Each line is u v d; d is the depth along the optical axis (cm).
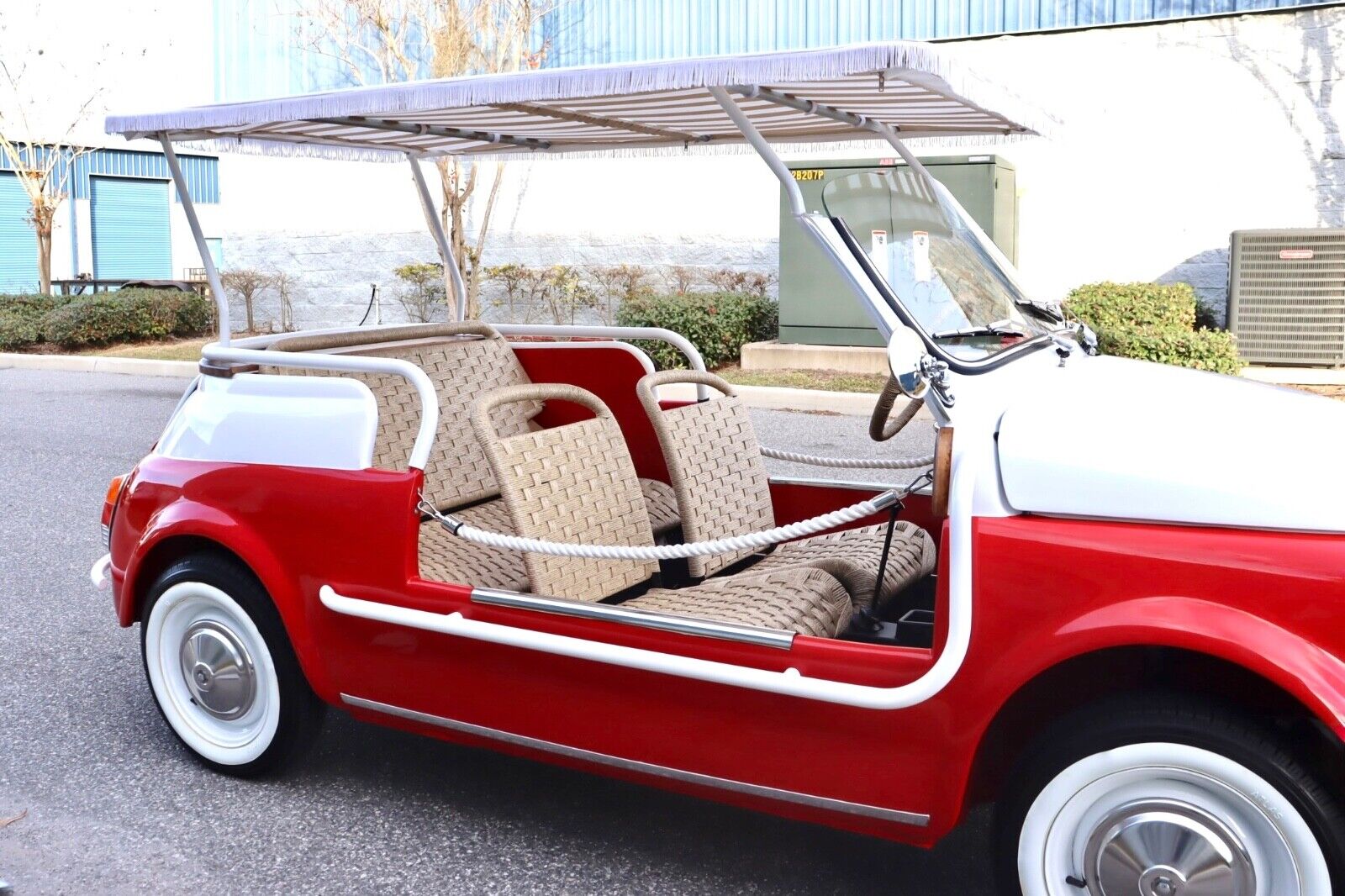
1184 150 1207
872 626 345
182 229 2673
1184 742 238
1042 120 324
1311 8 1141
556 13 1498
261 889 308
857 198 304
